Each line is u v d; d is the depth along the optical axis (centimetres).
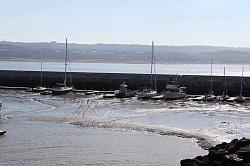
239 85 13488
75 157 5825
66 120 8662
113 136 7150
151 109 10350
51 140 6806
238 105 11112
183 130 7612
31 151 6109
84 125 8125
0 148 6247
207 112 9919
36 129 7688
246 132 7425
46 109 10306
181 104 11269
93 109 10331
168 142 6700
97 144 6569
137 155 5941
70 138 6969
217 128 7806
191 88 13900
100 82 15150
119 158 5788
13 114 9412
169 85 12925
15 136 7062
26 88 15175
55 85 15688
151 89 13488
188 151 6134
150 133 7394
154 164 5509
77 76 15650
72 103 11462
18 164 5484
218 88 13688
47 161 5625
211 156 4809
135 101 11875
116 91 13475
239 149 4819
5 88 15238
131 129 7744
